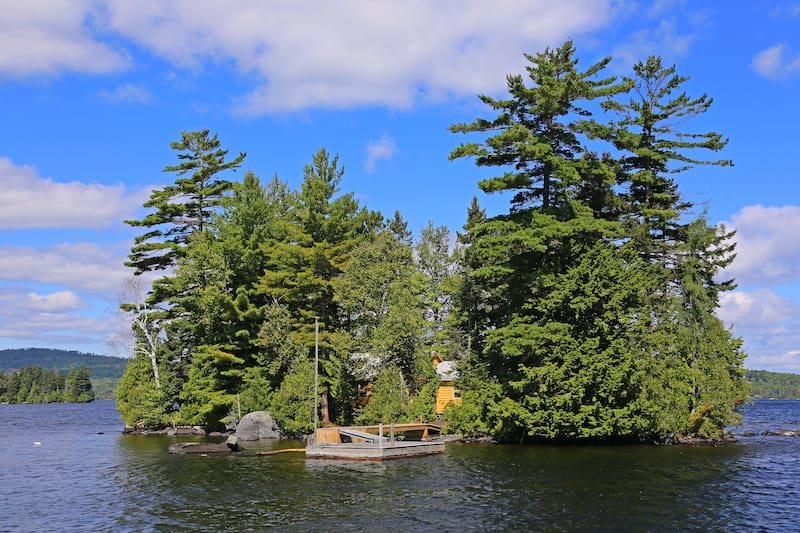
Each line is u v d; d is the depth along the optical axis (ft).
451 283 208.03
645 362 129.08
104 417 332.80
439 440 146.30
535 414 132.87
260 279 180.34
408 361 169.89
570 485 90.38
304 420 160.97
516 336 138.62
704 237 151.33
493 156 149.18
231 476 101.24
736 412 142.72
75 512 77.82
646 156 162.40
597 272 130.93
